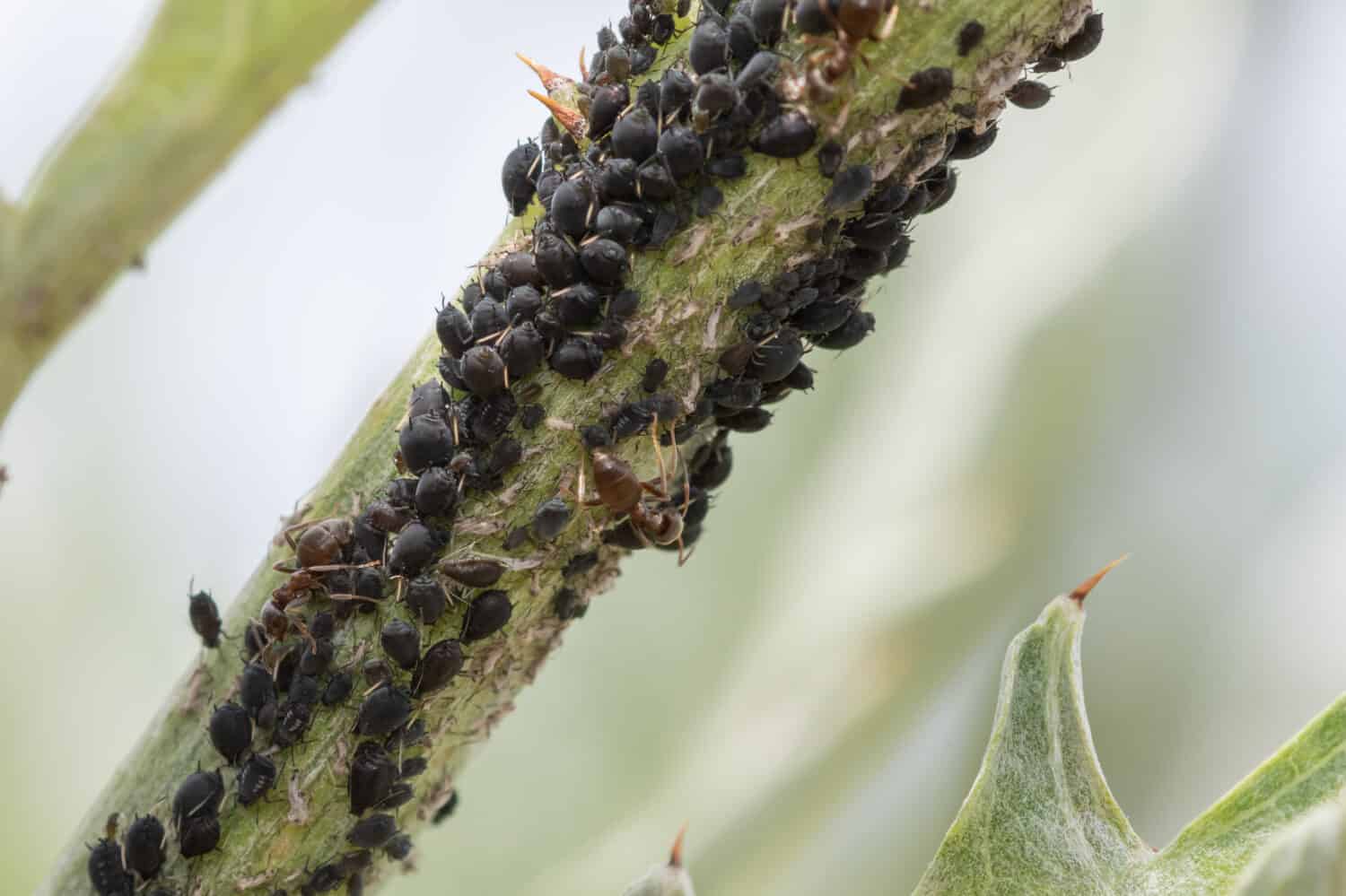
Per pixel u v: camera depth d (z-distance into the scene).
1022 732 0.20
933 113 0.20
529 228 0.20
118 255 0.18
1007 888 0.20
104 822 0.20
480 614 0.20
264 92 0.18
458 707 0.20
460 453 0.20
